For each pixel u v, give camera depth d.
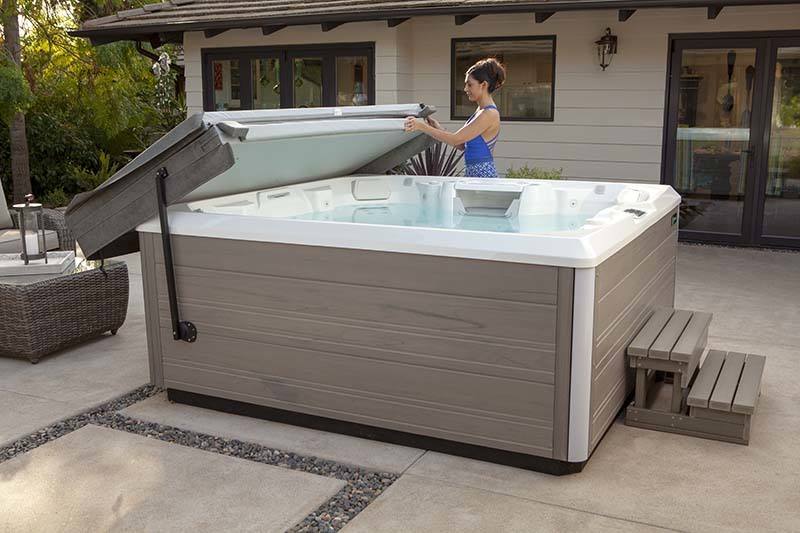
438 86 7.92
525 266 2.63
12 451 2.98
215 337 3.29
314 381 3.11
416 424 2.95
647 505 2.53
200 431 3.16
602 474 2.75
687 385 3.12
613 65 7.18
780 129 6.77
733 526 2.40
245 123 3.24
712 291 5.36
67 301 4.06
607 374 2.90
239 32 8.36
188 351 3.37
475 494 2.62
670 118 7.12
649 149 7.21
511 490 2.64
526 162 7.70
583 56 7.27
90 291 4.18
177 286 3.33
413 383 2.92
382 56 7.68
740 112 6.87
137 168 3.23
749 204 6.98
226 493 2.63
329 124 3.67
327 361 3.07
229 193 3.90
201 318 3.30
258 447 3.01
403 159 4.87
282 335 3.14
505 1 6.84
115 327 4.41
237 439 3.09
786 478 2.71
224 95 8.64
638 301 3.29
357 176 4.81
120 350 4.19
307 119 3.63
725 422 2.99
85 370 3.88
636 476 2.73
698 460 2.85
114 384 3.69
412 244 2.79
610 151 7.36
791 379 3.68
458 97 7.87
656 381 3.62
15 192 9.99
